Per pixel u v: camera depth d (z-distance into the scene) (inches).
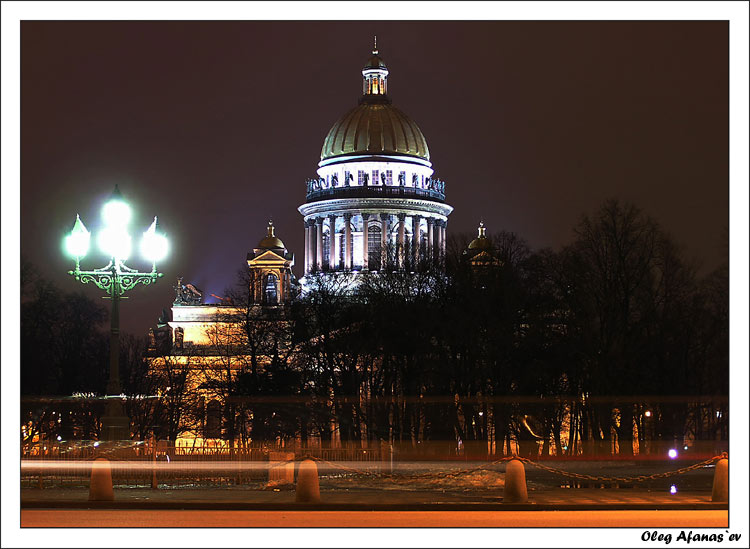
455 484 5856.3
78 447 6363.2
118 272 6023.6
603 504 4379.9
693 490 5260.8
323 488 5625.0
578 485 6127.0
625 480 5295.3
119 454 5999.0
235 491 5324.8
